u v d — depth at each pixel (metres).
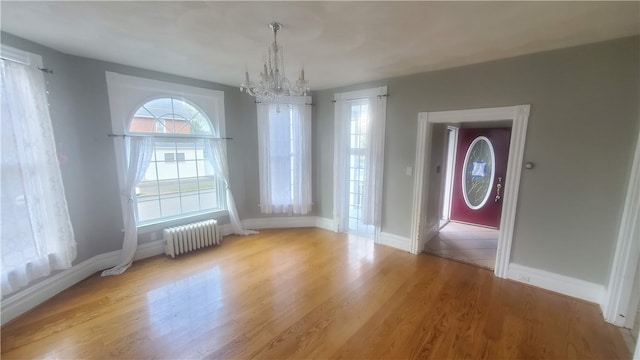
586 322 2.22
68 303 2.47
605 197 2.35
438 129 4.04
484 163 4.80
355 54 2.64
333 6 1.73
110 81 2.99
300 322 2.23
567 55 2.40
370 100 3.76
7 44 2.21
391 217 3.80
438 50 2.52
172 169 3.71
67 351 1.92
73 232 2.72
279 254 3.58
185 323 2.21
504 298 2.56
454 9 1.76
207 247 3.81
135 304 2.46
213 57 2.79
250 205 4.53
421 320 2.25
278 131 4.37
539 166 2.62
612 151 2.28
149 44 2.44
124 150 3.17
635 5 1.67
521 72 2.63
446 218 5.23
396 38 2.24
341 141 4.17
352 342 2.01
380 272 3.09
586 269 2.49
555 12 1.79
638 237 2.05
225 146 4.10
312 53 2.62
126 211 3.21
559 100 2.46
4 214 2.14
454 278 2.95
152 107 3.41
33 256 2.33
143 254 3.44
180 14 1.87
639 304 2.08
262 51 2.59
